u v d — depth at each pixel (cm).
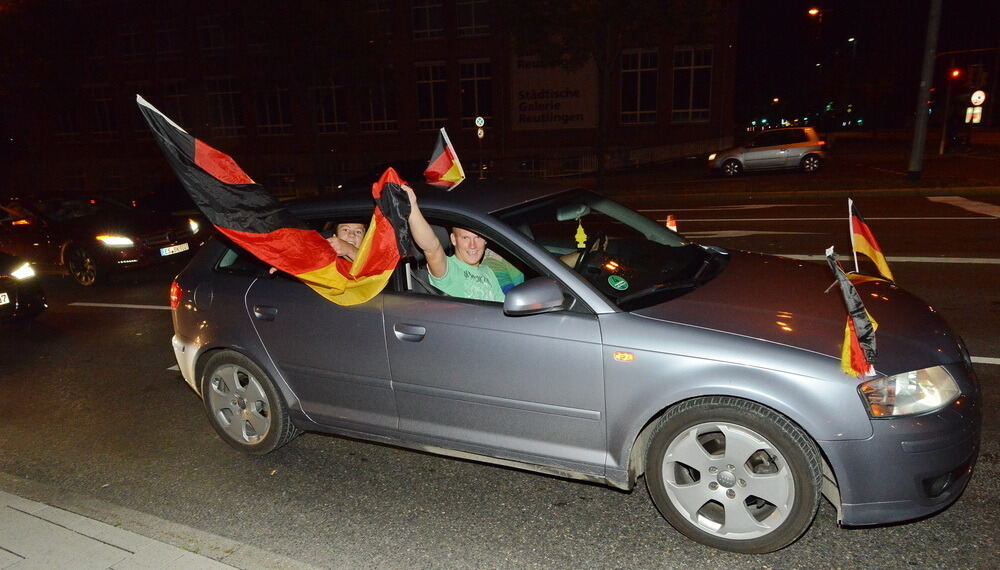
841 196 1608
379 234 341
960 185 1549
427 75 3341
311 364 402
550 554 321
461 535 341
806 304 333
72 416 536
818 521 332
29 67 2406
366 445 450
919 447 279
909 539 313
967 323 602
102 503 386
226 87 3744
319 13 2452
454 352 354
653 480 323
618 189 2161
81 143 4144
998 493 344
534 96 3192
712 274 378
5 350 734
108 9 3875
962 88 2538
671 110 3073
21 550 328
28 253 1092
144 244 1059
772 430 290
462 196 382
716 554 313
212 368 443
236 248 443
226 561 318
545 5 2045
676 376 304
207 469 430
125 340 740
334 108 3550
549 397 335
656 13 1969
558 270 338
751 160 2242
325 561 327
